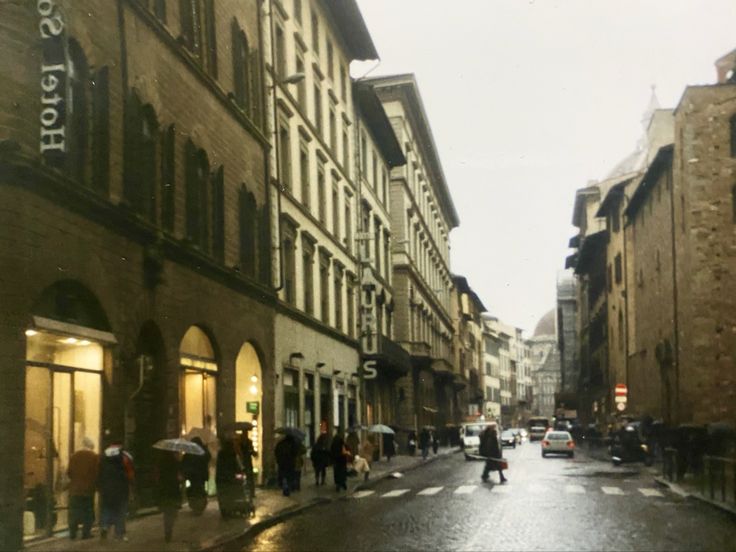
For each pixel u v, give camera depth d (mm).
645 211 54781
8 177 15117
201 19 25766
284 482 25984
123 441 19109
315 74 40844
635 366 59625
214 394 25797
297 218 35844
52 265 16359
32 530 16031
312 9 40562
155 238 20969
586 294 99000
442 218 94875
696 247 40219
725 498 21953
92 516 16719
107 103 19109
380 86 64250
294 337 34781
